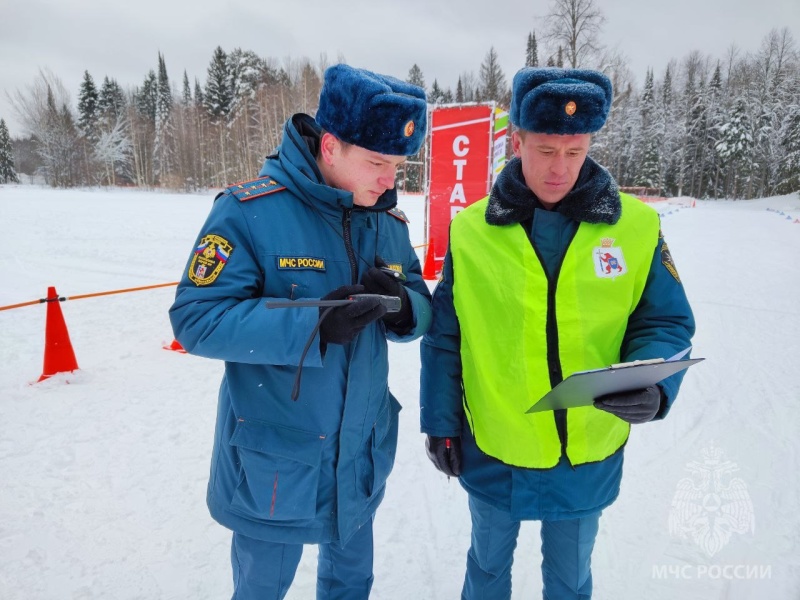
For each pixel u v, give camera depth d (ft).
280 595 4.82
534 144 4.28
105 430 10.35
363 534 5.26
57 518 7.69
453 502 8.35
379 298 3.67
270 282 4.08
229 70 168.76
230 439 4.34
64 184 150.10
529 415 4.62
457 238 4.93
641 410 3.85
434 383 5.20
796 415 10.89
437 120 22.97
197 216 57.31
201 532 7.49
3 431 10.23
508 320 4.57
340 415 4.45
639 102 158.92
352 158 4.09
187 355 14.66
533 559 7.13
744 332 16.78
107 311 19.12
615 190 4.51
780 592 6.38
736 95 156.46
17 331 16.74
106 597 6.30
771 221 67.15
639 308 4.70
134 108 177.27
